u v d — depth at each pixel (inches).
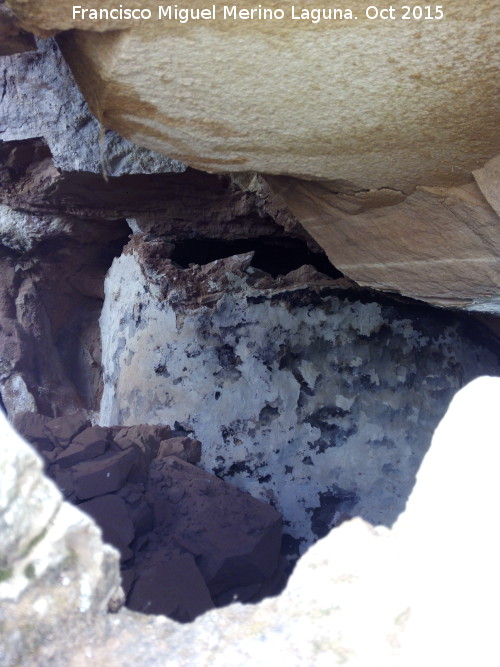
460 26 91.2
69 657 70.5
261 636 76.9
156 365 246.2
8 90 253.0
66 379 350.9
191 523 185.8
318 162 134.0
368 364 244.4
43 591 71.7
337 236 170.2
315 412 239.0
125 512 176.7
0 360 326.0
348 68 102.4
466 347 255.3
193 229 290.8
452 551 76.5
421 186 134.2
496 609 71.1
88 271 346.6
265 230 290.8
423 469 83.7
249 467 233.5
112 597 78.2
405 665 71.8
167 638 76.3
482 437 80.4
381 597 79.2
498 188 121.3
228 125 123.3
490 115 108.0
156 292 250.7
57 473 187.6
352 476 234.5
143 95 115.5
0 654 66.8
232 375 241.1
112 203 284.8
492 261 140.3
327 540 88.8
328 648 74.5
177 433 237.8
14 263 332.5
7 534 71.1
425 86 103.5
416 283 166.6
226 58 104.0
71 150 250.8
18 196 287.1
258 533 184.5
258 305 245.1
